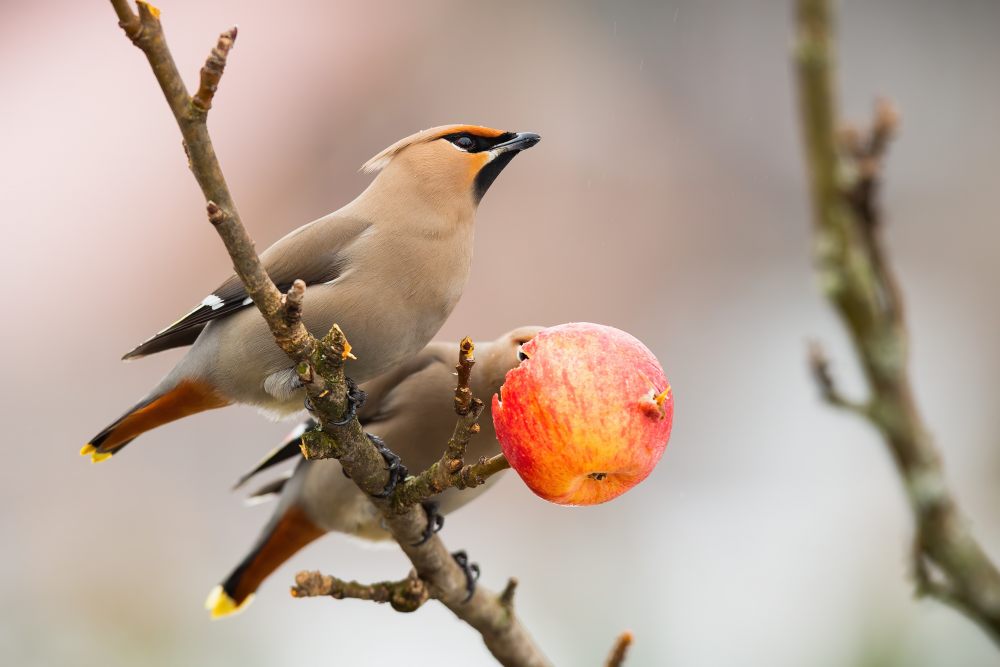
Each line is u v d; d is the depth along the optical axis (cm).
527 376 459
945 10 1603
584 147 1432
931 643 920
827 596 1061
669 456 1273
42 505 1148
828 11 419
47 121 1312
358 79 1382
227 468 1188
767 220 1441
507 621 641
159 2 1377
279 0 1390
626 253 1397
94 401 1220
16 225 1273
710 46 1503
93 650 1034
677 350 1351
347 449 543
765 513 1216
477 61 1427
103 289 1262
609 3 1486
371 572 1152
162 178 1308
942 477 425
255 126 1343
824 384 436
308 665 1049
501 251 1373
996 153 1530
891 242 1495
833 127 420
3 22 1333
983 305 1434
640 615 1107
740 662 1050
